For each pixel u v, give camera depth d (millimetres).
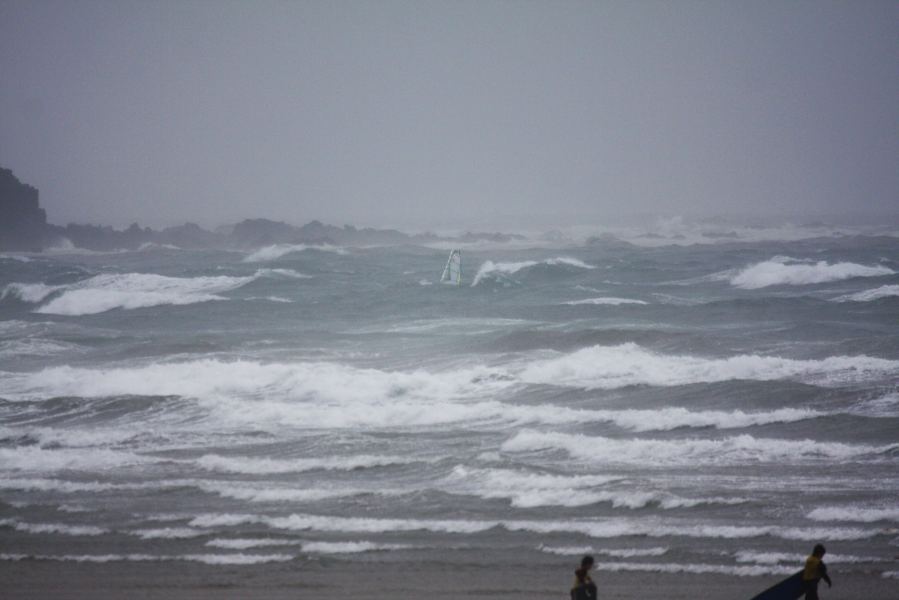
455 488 47594
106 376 73000
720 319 99500
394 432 57812
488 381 69375
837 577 35969
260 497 46875
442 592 35531
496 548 40188
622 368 70688
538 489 46750
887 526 40812
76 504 46562
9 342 91938
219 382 70625
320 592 35844
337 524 43250
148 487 48906
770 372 68000
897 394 60031
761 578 36219
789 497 44594
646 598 34625
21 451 55031
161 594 35906
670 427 56906
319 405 65312
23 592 36406
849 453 50312
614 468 49906
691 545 39781
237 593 35906
